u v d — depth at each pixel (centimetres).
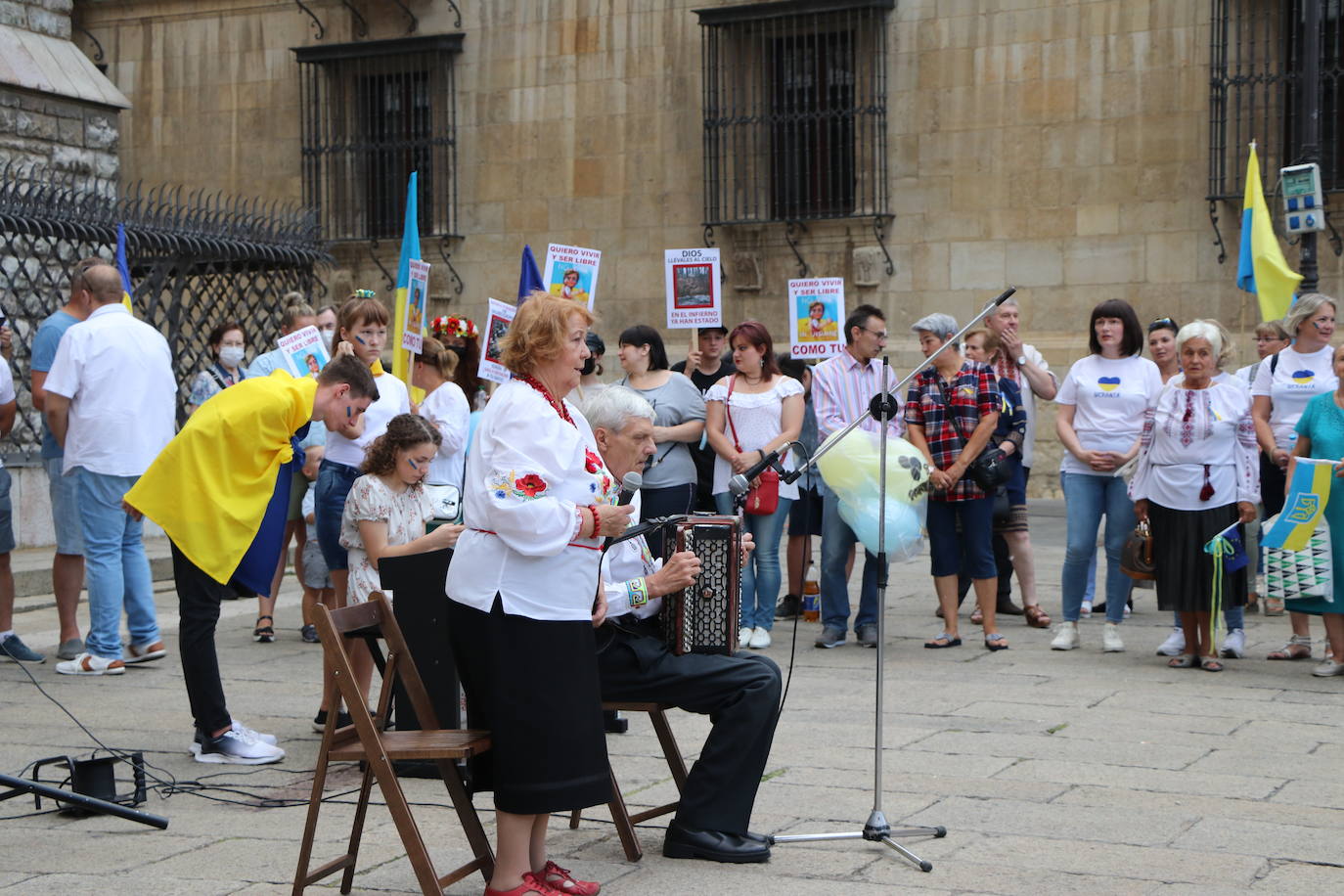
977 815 534
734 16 1830
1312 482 788
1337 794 560
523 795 412
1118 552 882
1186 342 821
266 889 455
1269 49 1638
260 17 2097
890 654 878
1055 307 1739
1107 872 466
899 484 834
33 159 1611
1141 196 1698
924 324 887
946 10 1770
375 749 420
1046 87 1733
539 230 1966
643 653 479
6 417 907
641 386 892
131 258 1366
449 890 457
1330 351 905
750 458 872
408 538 630
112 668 820
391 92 2048
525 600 410
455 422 807
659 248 1908
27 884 460
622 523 418
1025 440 998
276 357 909
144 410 819
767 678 484
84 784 545
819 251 1841
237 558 618
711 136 1869
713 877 464
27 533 1279
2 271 1291
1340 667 803
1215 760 616
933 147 1784
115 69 2167
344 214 2064
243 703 747
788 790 570
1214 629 816
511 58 1970
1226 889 449
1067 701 737
